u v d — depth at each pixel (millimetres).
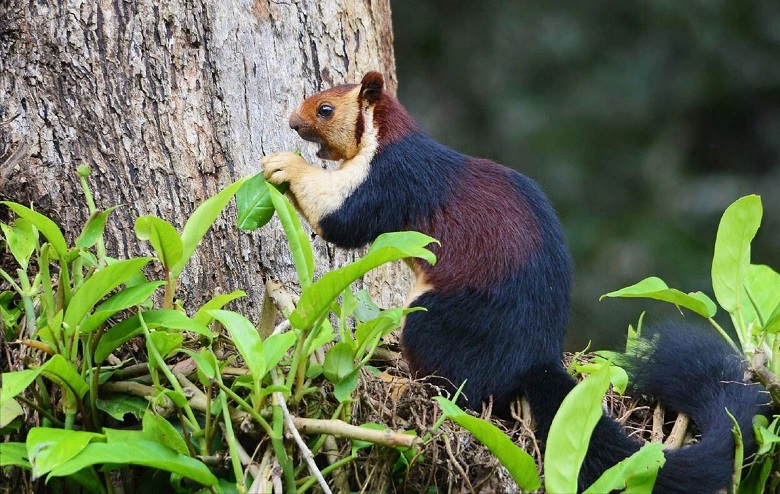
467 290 6555
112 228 6707
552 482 5008
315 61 7703
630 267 17656
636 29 19953
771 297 6828
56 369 5113
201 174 7023
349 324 7531
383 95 7176
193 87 7023
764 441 5781
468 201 6859
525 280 6602
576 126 19406
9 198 6488
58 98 6684
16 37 6668
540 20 20109
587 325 17234
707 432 6027
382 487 5359
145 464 4703
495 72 19938
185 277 6852
